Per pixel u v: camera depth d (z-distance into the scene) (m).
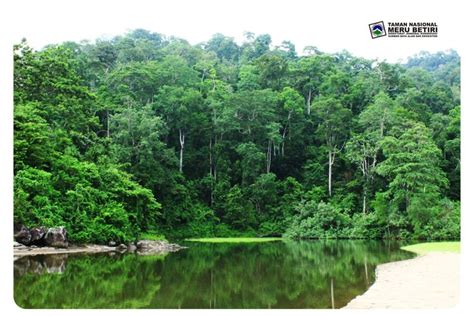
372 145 53.50
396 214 46.44
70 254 28.03
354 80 69.62
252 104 57.44
